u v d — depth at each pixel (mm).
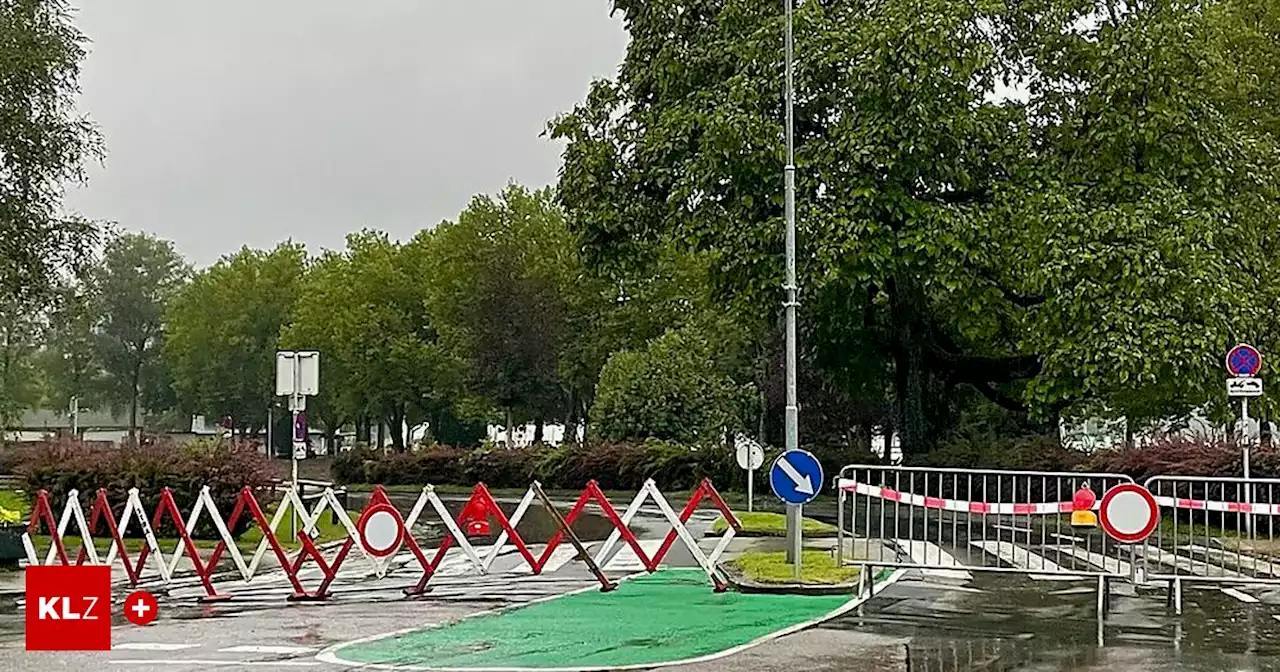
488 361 61031
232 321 91188
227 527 17984
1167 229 26406
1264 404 27359
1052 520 14008
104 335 115312
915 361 33375
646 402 47562
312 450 83812
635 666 10164
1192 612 13016
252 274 92562
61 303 37125
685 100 29453
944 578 15797
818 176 27406
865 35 27219
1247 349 20297
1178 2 28250
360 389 69875
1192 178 27734
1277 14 35312
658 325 60375
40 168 35531
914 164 27109
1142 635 11578
